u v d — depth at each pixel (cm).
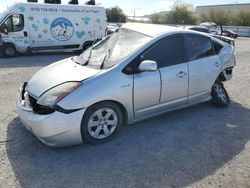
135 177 332
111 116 404
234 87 747
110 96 383
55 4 1318
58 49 1366
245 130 471
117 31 502
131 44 439
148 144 410
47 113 359
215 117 520
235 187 322
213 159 377
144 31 464
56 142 365
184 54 472
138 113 428
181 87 468
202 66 498
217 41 552
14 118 480
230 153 395
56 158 365
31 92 389
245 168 360
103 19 1456
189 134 447
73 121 361
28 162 354
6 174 329
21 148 385
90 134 387
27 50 1293
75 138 373
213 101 561
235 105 594
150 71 409
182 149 400
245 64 1166
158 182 325
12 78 784
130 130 452
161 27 484
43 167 345
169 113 527
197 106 571
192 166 359
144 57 420
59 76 395
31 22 1273
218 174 345
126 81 396
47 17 1305
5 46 1243
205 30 2023
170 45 455
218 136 445
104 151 386
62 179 324
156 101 441
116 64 402
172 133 448
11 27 1238
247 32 4550
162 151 392
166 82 442
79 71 400
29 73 867
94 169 345
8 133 425
